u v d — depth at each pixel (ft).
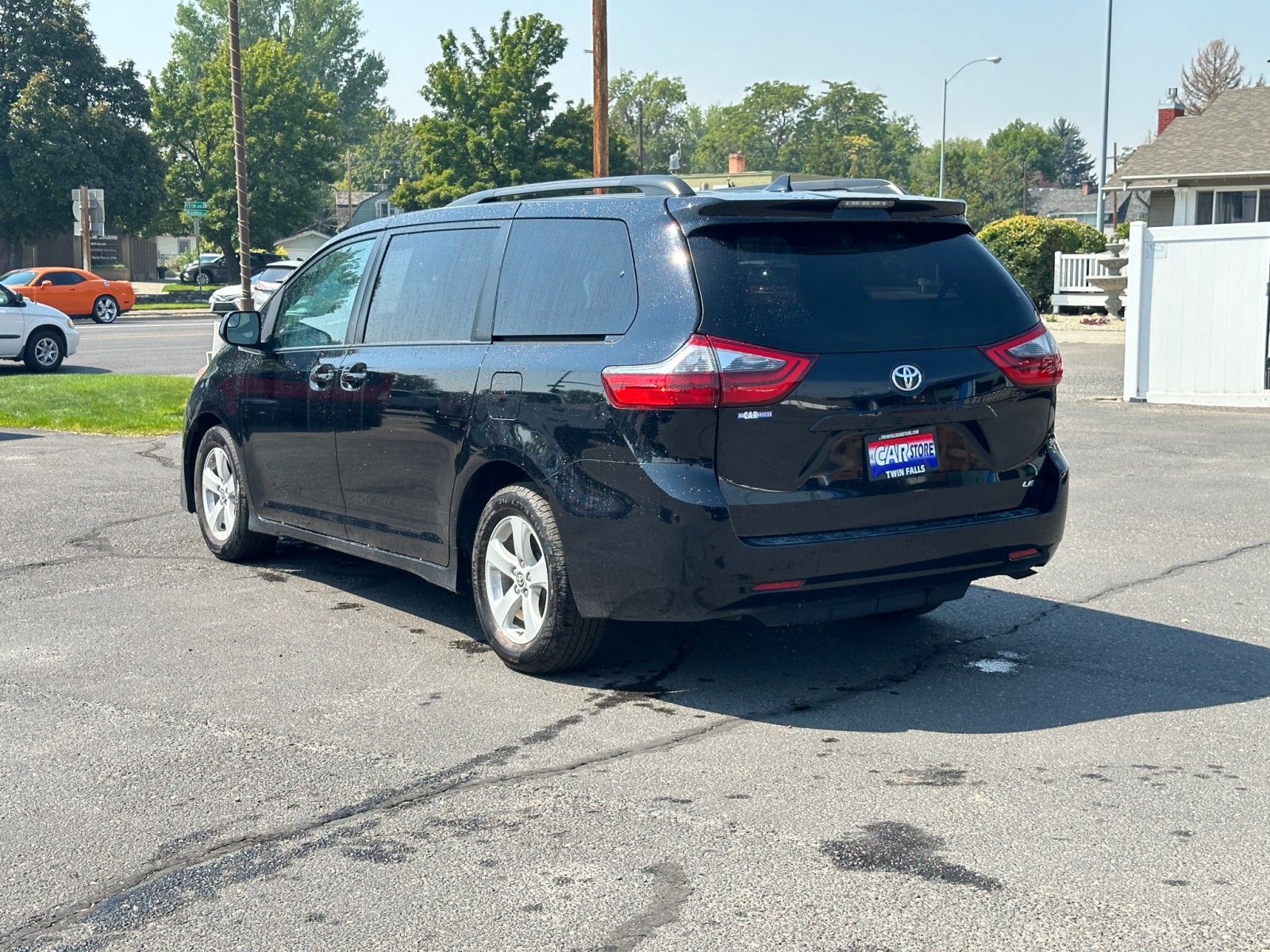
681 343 15.84
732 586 15.89
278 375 22.99
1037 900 11.28
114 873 12.12
